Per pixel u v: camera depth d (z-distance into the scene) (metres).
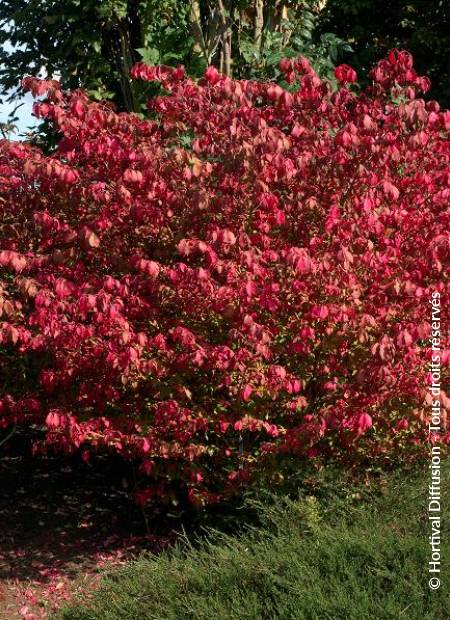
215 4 8.51
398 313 4.92
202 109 4.98
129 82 8.83
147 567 4.30
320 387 5.30
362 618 3.28
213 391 5.29
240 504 5.57
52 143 9.11
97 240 4.75
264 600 3.65
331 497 5.03
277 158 4.66
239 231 4.93
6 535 6.11
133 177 4.71
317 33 12.30
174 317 5.24
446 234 4.67
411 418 5.00
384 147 4.83
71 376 5.32
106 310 4.69
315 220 5.02
